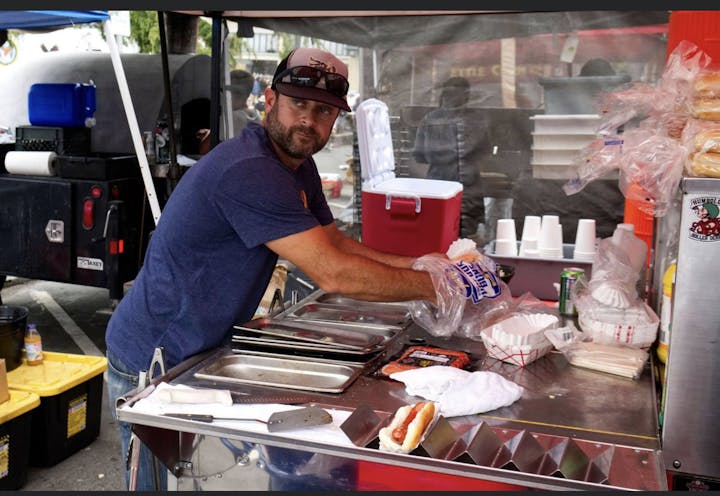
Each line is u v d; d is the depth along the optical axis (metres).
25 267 5.18
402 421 1.56
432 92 4.15
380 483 1.59
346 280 2.02
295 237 1.99
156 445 1.70
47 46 9.00
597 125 2.20
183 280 2.10
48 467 3.50
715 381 1.69
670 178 1.85
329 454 1.56
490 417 1.70
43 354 3.82
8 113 6.55
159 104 5.69
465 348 2.19
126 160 5.06
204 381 1.89
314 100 2.00
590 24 3.86
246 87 4.32
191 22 6.10
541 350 2.07
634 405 1.77
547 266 2.78
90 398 3.71
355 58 4.19
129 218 5.09
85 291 6.85
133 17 9.88
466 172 4.19
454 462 1.47
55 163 5.12
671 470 1.76
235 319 2.16
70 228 4.99
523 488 1.49
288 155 2.12
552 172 4.07
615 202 4.00
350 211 4.56
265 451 1.66
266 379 1.94
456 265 2.29
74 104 5.36
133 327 2.19
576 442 1.56
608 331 2.11
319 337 2.13
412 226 3.10
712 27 2.39
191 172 2.11
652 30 3.79
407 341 2.25
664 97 1.93
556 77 3.97
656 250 2.43
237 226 2.00
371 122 3.35
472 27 4.02
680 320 1.69
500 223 2.96
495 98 4.08
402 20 4.09
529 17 3.94
